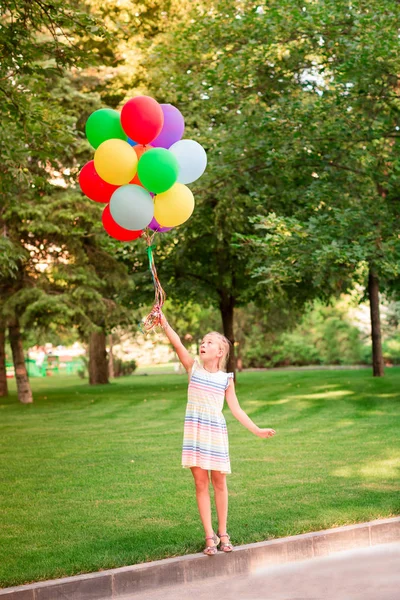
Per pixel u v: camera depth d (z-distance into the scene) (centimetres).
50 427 1439
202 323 3712
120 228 622
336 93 1658
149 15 2594
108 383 3006
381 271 1623
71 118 1373
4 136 1180
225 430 577
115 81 2478
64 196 1966
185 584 530
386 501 697
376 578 525
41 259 2033
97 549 579
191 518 678
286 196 1848
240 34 1845
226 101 1859
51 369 4934
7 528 659
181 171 607
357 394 1895
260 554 562
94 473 920
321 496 734
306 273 1961
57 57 1106
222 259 2319
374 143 1630
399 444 1063
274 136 1688
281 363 4066
